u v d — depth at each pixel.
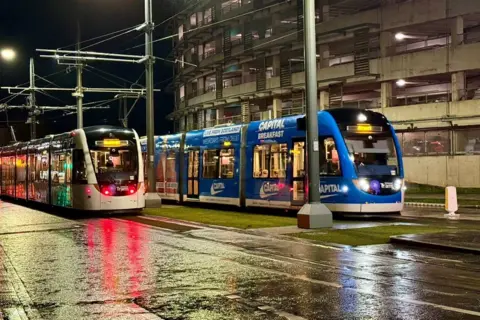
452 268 10.99
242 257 12.66
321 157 21.16
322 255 12.78
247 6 58.94
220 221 20.83
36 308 8.41
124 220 22.28
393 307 7.98
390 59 46.00
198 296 8.95
